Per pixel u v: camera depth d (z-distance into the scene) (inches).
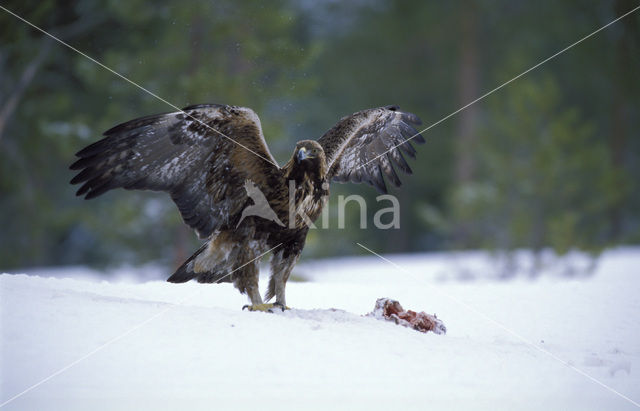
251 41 992.2
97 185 410.3
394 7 1998.0
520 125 1246.9
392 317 420.2
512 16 1916.8
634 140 2112.5
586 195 1243.8
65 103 1138.0
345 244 1341.0
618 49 1689.2
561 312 537.0
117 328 343.3
